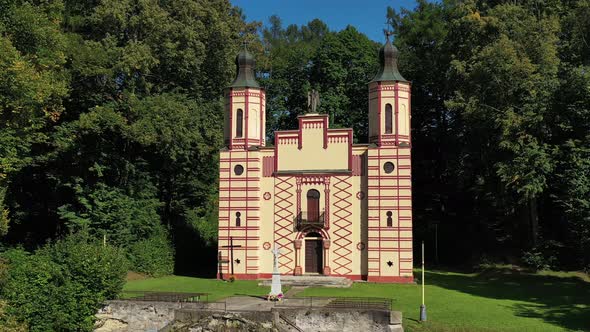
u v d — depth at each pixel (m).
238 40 67.75
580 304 39.34
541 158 47.88
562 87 48.12
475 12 59.66
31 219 58.25
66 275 36.84
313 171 51.41
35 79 40.88
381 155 49.88
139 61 52.53
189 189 68.50
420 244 68.81
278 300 38.97
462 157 64.81
